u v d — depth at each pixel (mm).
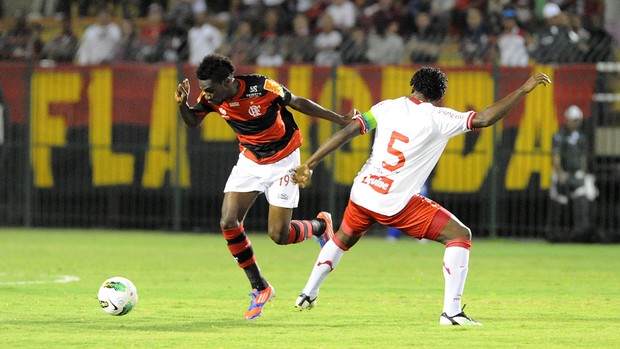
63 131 66750
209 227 66250
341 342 24484
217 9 77062
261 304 29156
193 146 64938
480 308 32062
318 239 33375
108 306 28531
